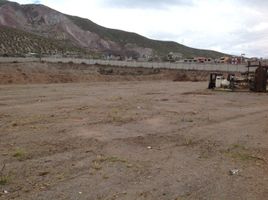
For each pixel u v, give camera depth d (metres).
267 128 12.80
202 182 7.32
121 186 6.96
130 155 9.04
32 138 10.54
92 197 6.41
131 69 76.38
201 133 11.76
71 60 91.88
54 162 8.30
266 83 27.62
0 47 148.88
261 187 7.16
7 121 13.27
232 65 72.81
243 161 8.82
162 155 9.14
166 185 7.09
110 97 22.17
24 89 28.03
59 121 13.37
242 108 17.92
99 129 12.00
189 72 68.38
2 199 6.20
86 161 8.43
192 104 19.11
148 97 22.42
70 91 26.59
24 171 7.63
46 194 6.47
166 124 13.16
